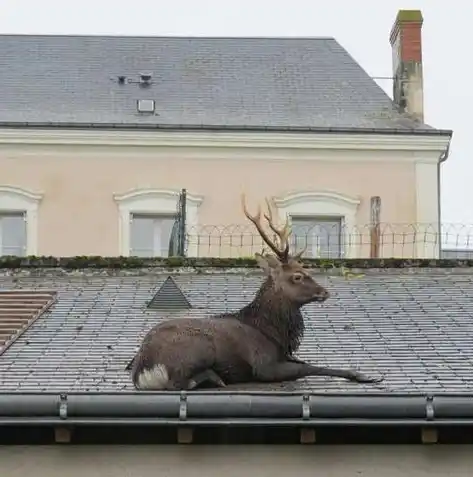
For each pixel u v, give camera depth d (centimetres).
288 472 957
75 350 1189
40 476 956
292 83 3102
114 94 3006
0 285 1485
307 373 1041
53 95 2983
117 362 1137
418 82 3000
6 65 3097
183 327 1020
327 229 2822
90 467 959
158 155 2814
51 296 1422
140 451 960
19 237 2791
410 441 960
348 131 2822
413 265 1535
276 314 1045
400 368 1103
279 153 2827
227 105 2983
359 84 3106
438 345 1200
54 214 2788
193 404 932
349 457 960
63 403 931
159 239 2809
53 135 2788
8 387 1031
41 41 3219
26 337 1247
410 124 2898
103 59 3162
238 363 1017
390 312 1342
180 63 3169
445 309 1355
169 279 1416
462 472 959
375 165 2833
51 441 957
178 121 2870
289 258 1067
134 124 2808
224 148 2817
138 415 932
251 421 931
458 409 934
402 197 2825
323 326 1281
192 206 2789
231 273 1535
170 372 995
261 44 3278
